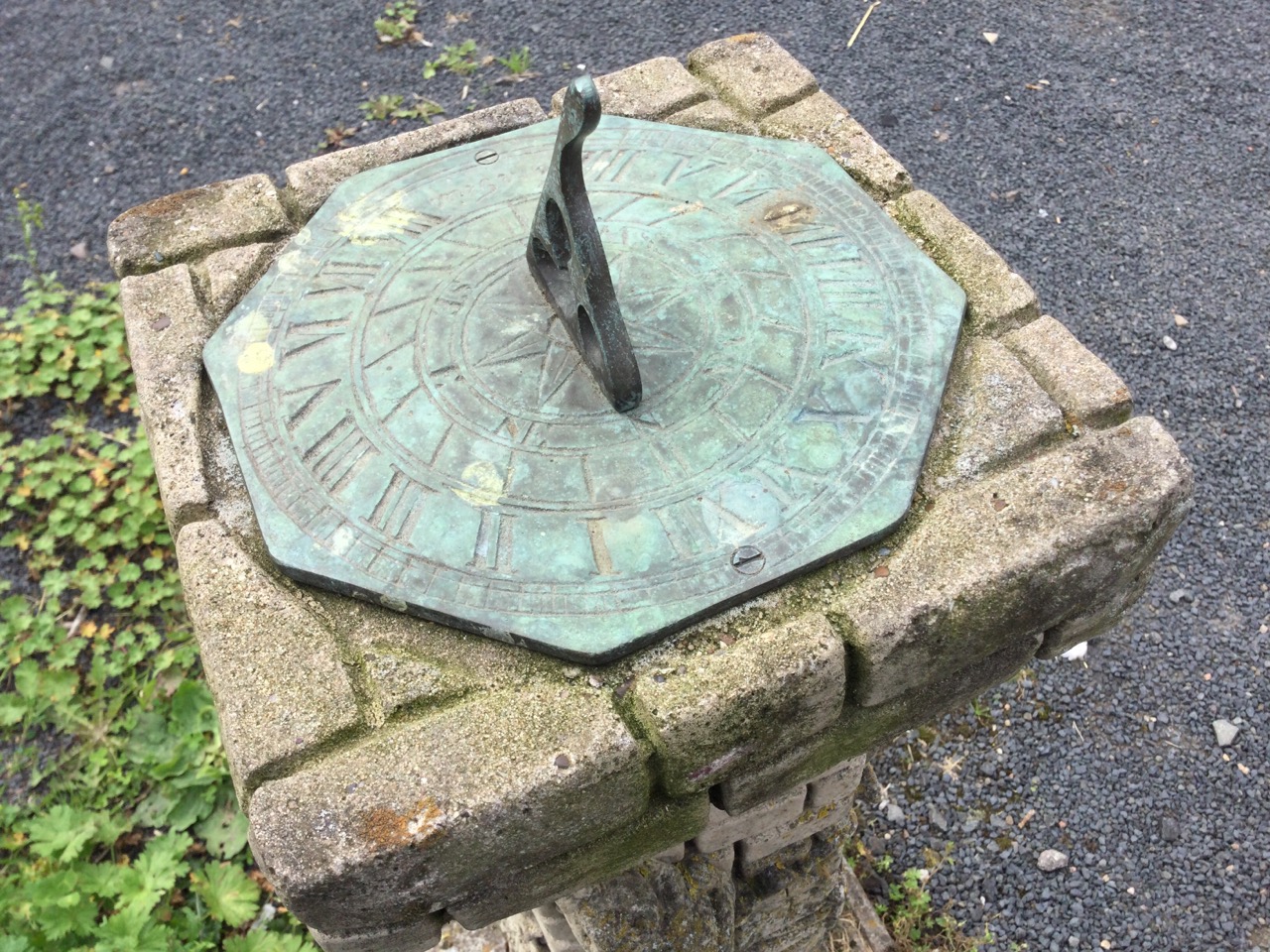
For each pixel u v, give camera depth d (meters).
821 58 4.99
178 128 4.87
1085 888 2.93
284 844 1.39
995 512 1.67
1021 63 4.95
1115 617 1.89
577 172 1.67
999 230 4.29
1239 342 3.95
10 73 5.17
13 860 3.07
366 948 1.58
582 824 1.54
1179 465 1.70
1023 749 3.18
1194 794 3.06
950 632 1.61
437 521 1.67
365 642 1.61
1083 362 1.88
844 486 1.69
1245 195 4.39
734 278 1.99
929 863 3.01
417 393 1.85
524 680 1.57
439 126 2.47
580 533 1.65
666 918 2.25
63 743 3.31
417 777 1.45
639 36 5.13
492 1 5.38
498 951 2.90
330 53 5.17
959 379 1.88
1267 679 3.25
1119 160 4.54
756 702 1.53
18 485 3.88
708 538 1.64
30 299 4.19
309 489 1.72
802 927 2.75
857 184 2.21
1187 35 5.07
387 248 2.10
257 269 2.16
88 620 3.56
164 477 1.80
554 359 1.88
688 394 1.82
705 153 2.27
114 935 2.71
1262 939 2.83
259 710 1.53
